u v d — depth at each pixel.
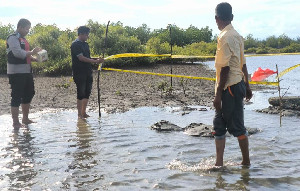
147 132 6.23
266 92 11.91
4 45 20.91
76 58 7.55
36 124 7.02
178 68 24.14
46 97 10.81
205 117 7.64
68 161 4.60
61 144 5.45
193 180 3.83
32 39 22.88
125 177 3.98
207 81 15.27
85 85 7.70
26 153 4.98
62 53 22.22
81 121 7.29
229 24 4.11
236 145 5.23
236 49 4.01
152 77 17.23
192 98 10.55
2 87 13.42
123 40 27.94
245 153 4.26
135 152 4.98
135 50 28.14
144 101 10.02
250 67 27.36
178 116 7.80
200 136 5.88
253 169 4.15
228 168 4.20
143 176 4.00
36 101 10.09
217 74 4.14
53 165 4.44
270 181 3.76
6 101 9.95
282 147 5.12
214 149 5.08
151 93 11.66
